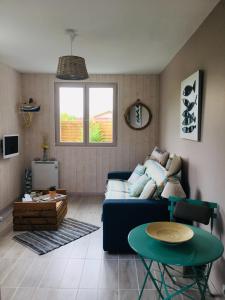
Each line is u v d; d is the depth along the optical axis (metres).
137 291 2.21
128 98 5.01
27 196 3.77
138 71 4.73
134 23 2.54
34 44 3.17
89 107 5.06
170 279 2.37
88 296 2.14
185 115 2.96
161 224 2.00
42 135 5.07
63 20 2.47
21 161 4.96
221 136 2.02
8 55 3.66
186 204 2.22
